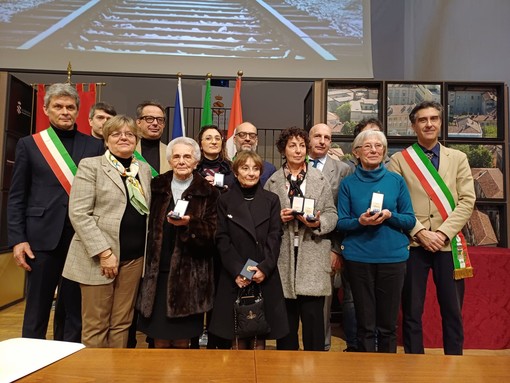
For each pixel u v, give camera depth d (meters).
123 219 2.02
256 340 2.03
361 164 2.32
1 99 4.11
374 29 6.30
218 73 4.76
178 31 4.77
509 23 3.87
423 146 2.42
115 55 4.69
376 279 2.15
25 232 2.14
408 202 2.21
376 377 0.87
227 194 2.14
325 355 1.01
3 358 0.95
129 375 0.86
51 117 2.23
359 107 4.17
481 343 3.05
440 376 0.89
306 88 7.26
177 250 2.05
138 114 2.85
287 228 2.16
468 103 4.05
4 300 4.07
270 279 2.04
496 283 3.07
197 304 2.03
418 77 5.75
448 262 2.25
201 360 0.96
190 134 6.83
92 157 2.10
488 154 3.96
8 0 4.62
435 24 5.20
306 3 4.88
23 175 2.17
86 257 1.97
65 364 0.92
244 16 4.83
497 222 3.95
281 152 2.38
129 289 2.06
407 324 2.26
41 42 4.61
